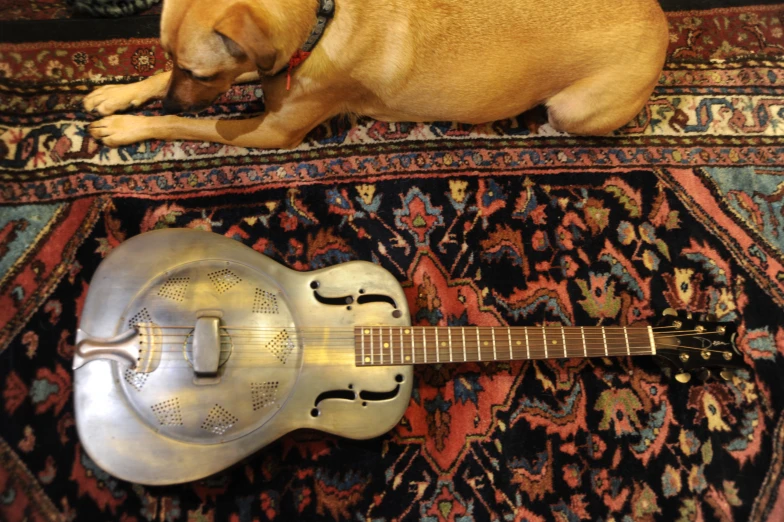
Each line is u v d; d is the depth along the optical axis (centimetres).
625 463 165
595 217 179
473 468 161
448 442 161
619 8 147
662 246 179
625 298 175
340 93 150
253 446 137
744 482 166
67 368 151
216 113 170
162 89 163
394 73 144
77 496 145
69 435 148
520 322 171
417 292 169
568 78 156
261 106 171
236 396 137
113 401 132
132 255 141
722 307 176
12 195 158
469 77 146
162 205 164
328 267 151
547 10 143
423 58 141
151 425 133
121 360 133
